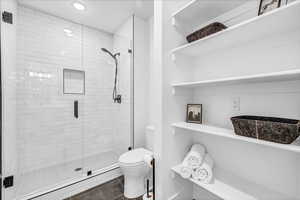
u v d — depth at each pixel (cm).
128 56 230
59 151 216
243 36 100
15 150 163
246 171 112
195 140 150
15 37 167
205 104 140
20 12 186
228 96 122
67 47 227
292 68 89
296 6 64
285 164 93
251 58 107
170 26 130
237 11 115
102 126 258
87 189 176
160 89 125
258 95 105
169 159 131
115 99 259
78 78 236
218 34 96
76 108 233
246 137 87
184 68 142
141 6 200
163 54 124
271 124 75
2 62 151
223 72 125
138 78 231
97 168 200
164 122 126
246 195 97
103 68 260
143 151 186
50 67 210
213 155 134
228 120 122
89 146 243
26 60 189
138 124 231
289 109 91
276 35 95
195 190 151
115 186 183
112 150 263
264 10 90
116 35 260
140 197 163
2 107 150
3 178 147
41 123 202
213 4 112
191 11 121
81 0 186
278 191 96
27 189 156
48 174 187
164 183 127
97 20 233
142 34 233
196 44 115
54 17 216
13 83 162
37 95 199
